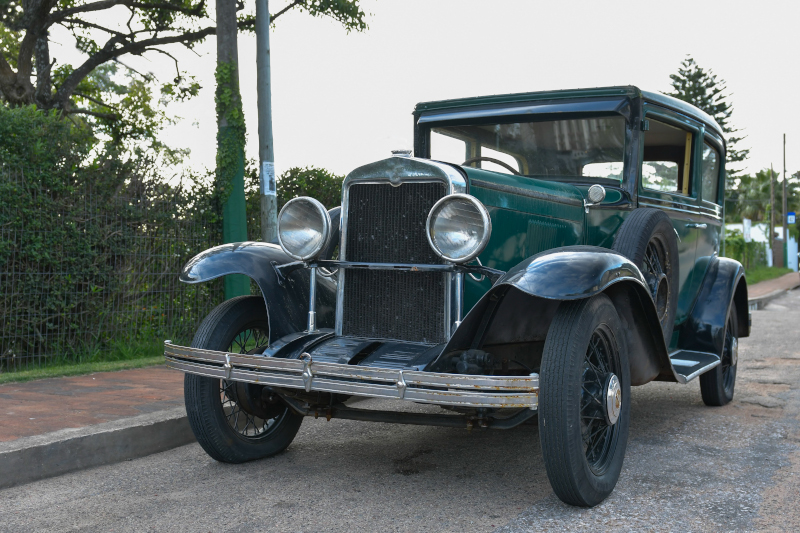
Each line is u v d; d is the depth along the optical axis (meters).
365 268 3.58
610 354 3.43
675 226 4.88
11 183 6.00
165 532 2.88
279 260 3.85
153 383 5.59
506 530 2.88
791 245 45.00
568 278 3.00
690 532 2.86
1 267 6.02
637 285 3.39
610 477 3.29
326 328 3.83
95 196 6.67
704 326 5.18
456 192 3.32
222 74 7.72
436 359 3.20
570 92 4.53
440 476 3.67
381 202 3.54
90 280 6.65
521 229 3.69
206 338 3.72
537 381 2.94
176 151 11.73
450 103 4.87
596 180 4.51
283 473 3.72
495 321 3.36
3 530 2.90
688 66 48.84
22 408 4.56
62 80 13.88
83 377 5.86
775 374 6.96
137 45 12.46
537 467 3.84
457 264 3.27
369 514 3.08
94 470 3.79
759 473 3.68
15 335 6.14
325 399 3.72
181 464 3.91
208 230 7.70
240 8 10.97
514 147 4.71
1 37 15.19
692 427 4.78
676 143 5.03
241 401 3.85
